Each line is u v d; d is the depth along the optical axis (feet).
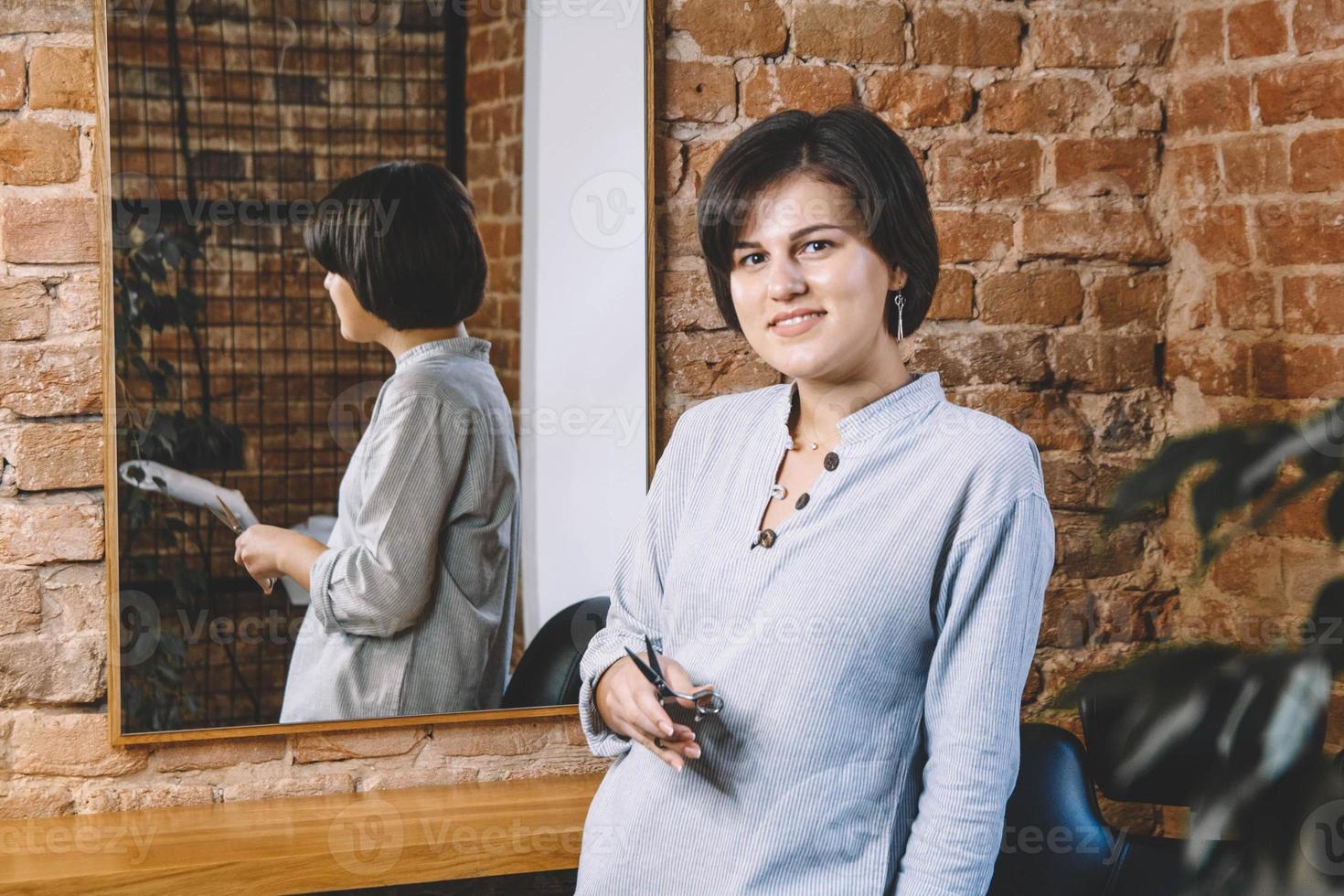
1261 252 6.88
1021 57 7.21
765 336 4.07
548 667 6.63
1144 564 7.48
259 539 6.23
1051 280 7.30
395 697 6.43
